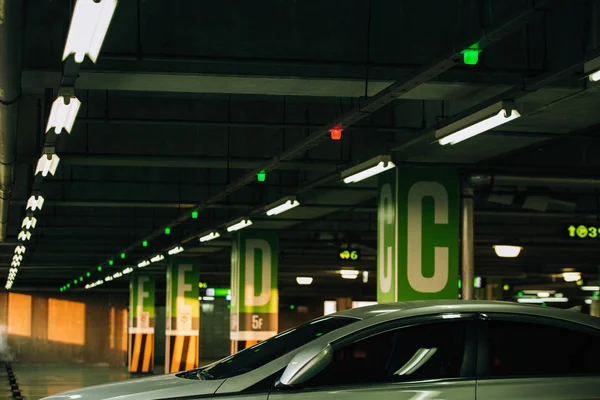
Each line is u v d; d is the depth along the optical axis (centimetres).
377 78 1114
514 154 1703
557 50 1120
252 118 1608
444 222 1625
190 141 1659
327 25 1075
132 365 4941
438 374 643
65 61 884
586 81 1130
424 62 1091
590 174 1731
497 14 1078
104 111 1542
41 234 2936
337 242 2948
